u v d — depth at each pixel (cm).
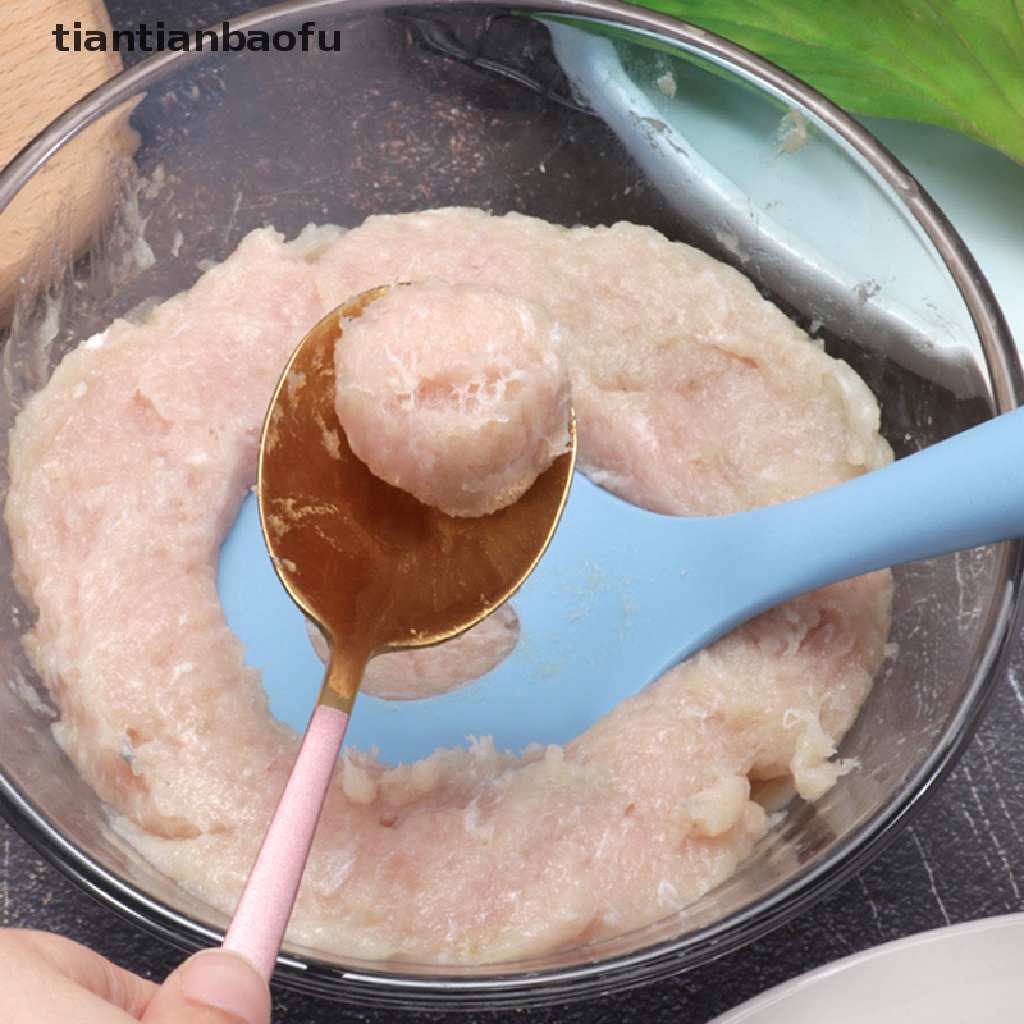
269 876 26
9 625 33
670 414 35
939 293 33
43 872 33
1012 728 35
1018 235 39
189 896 30
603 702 33
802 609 33
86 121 34
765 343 35
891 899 33
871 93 38
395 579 31
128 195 35
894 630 33
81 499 33
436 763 31
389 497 31
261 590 34
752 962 33
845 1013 30
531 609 33
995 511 29
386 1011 32
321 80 36
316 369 32
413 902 30
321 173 37
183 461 33
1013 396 32
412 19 35
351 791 31
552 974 28
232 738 31
